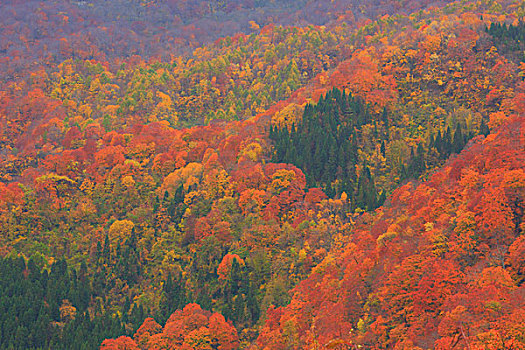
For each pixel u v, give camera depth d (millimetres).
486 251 183000
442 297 170750
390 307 183125
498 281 162625
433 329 162875
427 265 183750
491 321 146750
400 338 169250
